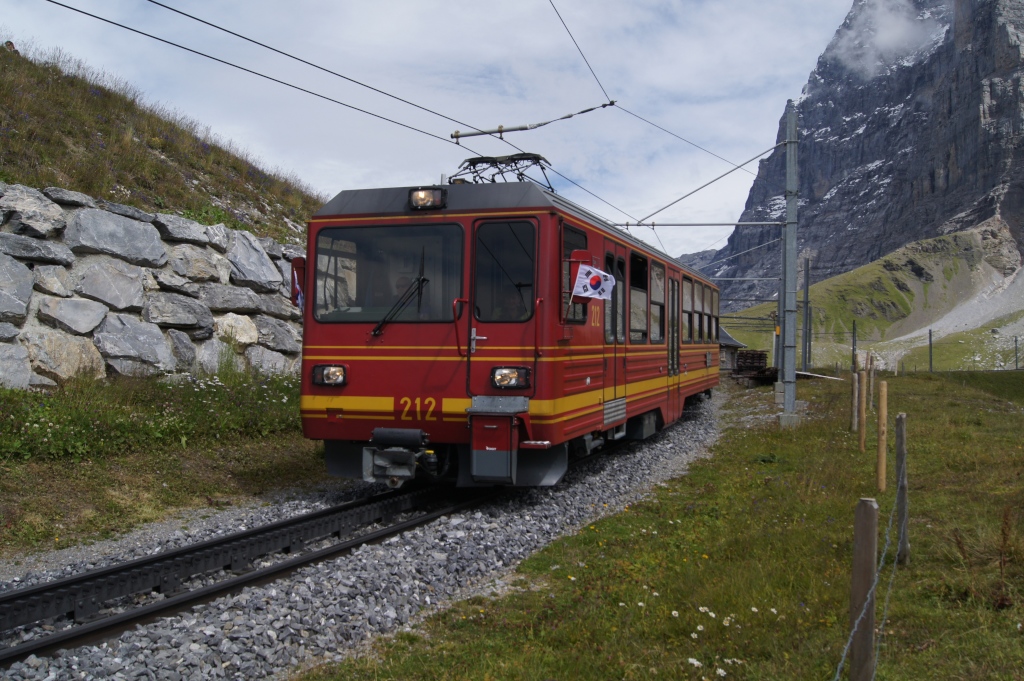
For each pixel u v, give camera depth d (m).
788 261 17.31
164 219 13.52
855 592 3.47
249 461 10.91
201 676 4.49
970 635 4.64
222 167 19.16
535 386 8.34
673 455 13.31
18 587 6.18
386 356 8.68
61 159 13.75
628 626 5.20
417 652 4.91
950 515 7.46
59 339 11.38
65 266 11.80
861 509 3.45
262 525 8.02
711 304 19.11
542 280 8.38
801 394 25.83
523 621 5.44
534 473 9.03
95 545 7.56
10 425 9.40
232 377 13.55
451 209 8.64
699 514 8.67
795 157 17.34
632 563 6.83
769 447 13.64
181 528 8.24
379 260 8.82
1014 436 12.68
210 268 14.20
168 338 13.15
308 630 5.17
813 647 4.64
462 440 8.55
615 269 10.77
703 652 4.71
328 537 7.85
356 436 8.85
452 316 8.55
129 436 10.25
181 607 5.45
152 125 18.16
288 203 20.28
